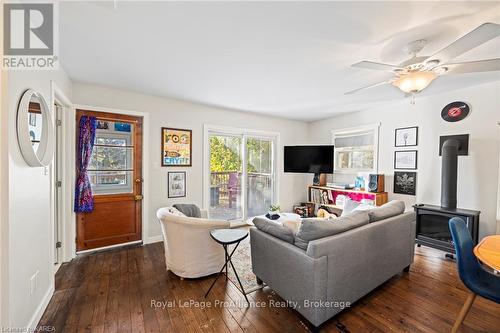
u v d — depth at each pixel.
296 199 5.52
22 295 1.57
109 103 3.21
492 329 1.75
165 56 2.26
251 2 1.48
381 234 2.20
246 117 4.68
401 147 3.87
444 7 1.49
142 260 2.97
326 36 1.87
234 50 2.13
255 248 2.33
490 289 1.55
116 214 3.35
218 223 2.52
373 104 3.99
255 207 4.98
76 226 3.07
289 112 4.64
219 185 4.46
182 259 2.45
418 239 3.28
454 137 3.27
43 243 1.96
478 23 1.65
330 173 4.81
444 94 3.37
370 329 1.76
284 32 1.82
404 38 1.88
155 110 3.60
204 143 4.11
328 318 1.74
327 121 5.23
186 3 1.49
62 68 2.55
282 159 5.25
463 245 1.72
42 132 1.93
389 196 4.03
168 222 2.47
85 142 3.04
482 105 3.02
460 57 2.14
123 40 1.97
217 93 3.43
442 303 2.08
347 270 1.86
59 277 2.52
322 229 1.80
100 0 1.46
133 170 3.46
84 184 3.04
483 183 3.02
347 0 1.45
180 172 3.86
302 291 1.75
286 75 2.72
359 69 2.53
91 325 1.79
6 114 1.38
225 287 2.36
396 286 2.37
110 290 2.28
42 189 1.94
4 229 1.36
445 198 3.17
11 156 1.43
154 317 1.89
